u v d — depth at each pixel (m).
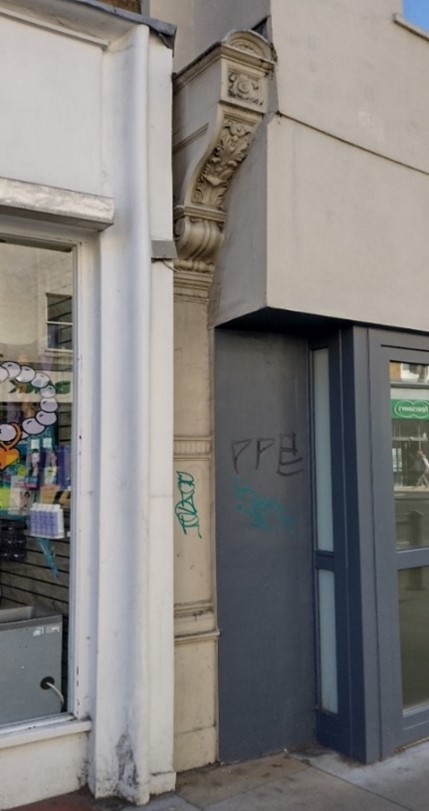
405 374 4.71
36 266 4.03
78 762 3.74
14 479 3.95
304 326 4.43
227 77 3.91
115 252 3.95
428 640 4.70
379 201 4.40
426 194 4.68
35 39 3.82
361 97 4.36
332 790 3.85
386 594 4.37
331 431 4.50
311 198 4.07
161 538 3.84
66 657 3.92
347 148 4.26
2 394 3.95
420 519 4.72
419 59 4.70
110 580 3.80
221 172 4.15
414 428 4.74
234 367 4.41
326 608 4.54
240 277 4.11
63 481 4.04
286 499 4.53
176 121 4.31
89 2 3.82
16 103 3.74
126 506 3.82
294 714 4.44
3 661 3.78
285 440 4.55
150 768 3.73
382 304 4.38
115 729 3.73
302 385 4.66
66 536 4.02
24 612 3.90
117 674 3.76
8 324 3.96
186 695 4.07
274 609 4.42
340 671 4.36
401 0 4.66
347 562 4.35
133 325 3.85
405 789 3.87
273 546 4.45
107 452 3.85
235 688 4.23
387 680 4.32
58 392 4.05
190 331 4.32
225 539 4.28
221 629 4.21
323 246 4.11
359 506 4.30
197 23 4.69
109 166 3.99
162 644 3.80
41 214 3.68
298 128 4.05
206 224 4.23
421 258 4.62
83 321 3.99
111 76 4.04
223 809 3.62
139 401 3.79
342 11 4.32
